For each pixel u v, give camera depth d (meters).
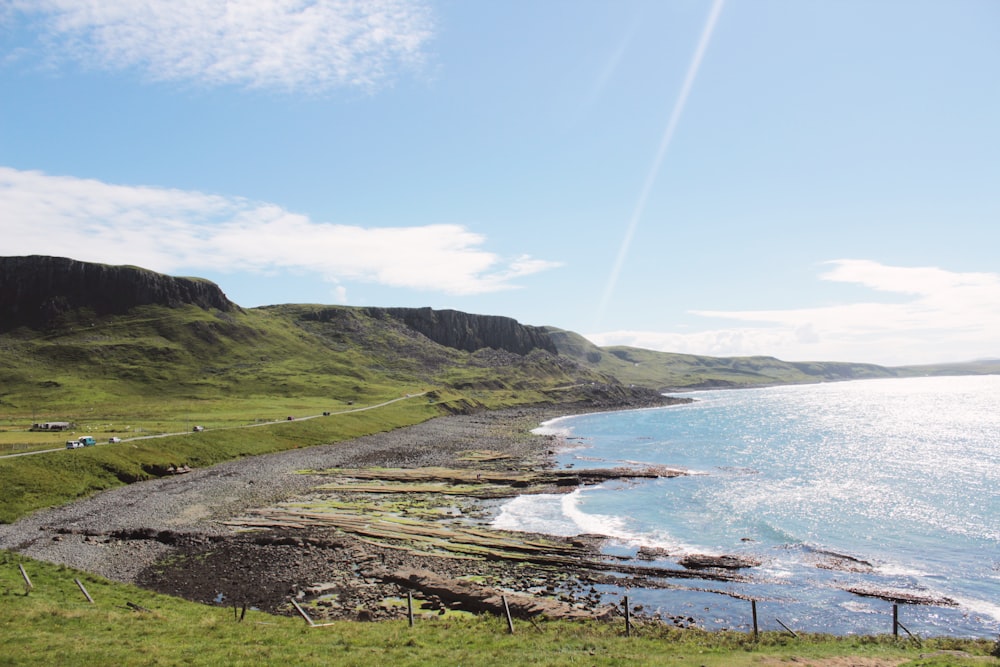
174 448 91.19
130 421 127.31
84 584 36.62
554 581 45.31
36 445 82.19
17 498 61.31
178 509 63.31
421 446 122.88
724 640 31.11
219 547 50.03
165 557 47.38
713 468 94.62
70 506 62.84
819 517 64.00
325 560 47.31
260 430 114.75
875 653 27.59
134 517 59.16
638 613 39.38
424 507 68.06
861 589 44.22
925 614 40.12
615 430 157.62
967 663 23.75
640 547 53.53
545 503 70.88
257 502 68.38
